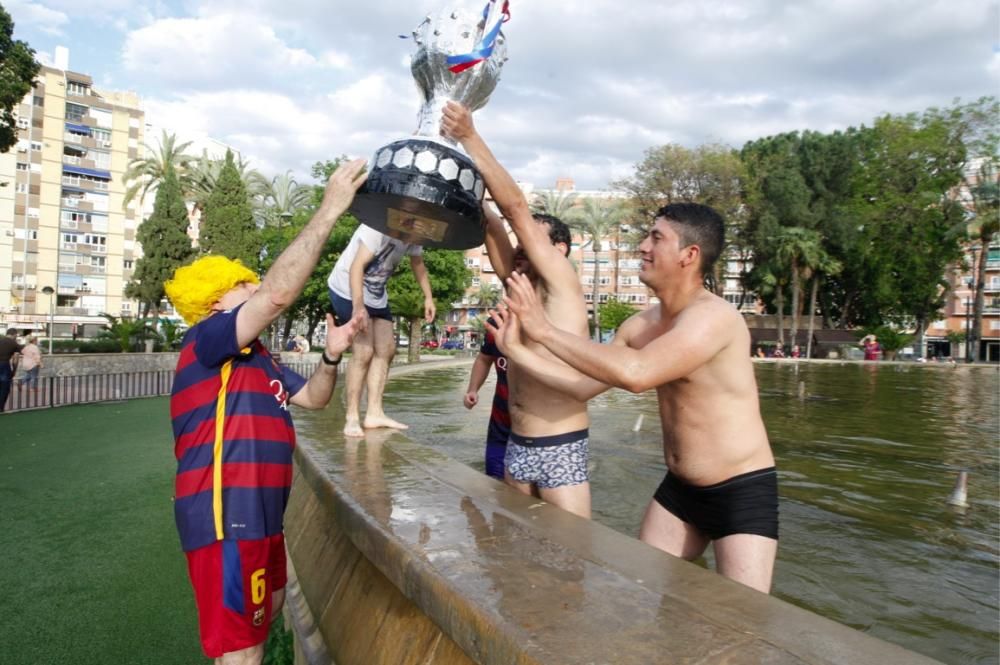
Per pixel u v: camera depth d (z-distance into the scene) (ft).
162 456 26.05
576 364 7.87
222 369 7.27
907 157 160.56
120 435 31.40
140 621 11.49
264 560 7.11
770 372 82.94
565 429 9.95
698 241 8.86
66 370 66.80
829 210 168.25
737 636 4.37
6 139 65.62
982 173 163.63
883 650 4.19
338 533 9.66
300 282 6.91
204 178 151.23
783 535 13.30
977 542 12.82
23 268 209.36
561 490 9.89
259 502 7.09
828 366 105.19
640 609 4.82
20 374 58.39
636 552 6.21
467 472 10.02
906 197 161.17
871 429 29.76
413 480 9.39
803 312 208.33
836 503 15.96
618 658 4.02
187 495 6.97
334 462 10.76
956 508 15.49
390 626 6.61
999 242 181.68
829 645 4.25
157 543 15.48
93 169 229.45
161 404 46.01
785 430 29.19
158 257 123.13
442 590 5.30
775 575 11.05
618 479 18.02
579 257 300.81
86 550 14.99
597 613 4.72
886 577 10.98
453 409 32.22
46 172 218.18
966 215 166.71
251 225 129.18
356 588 7.91
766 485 8.68
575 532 6.84
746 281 188.85
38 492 20.18
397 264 13.51
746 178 163.43
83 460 25.29
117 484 21.22
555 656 4.02
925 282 167.22
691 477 8.93
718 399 8.57
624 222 200.23
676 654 4.09
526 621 4.55
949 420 33.78
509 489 8.93
